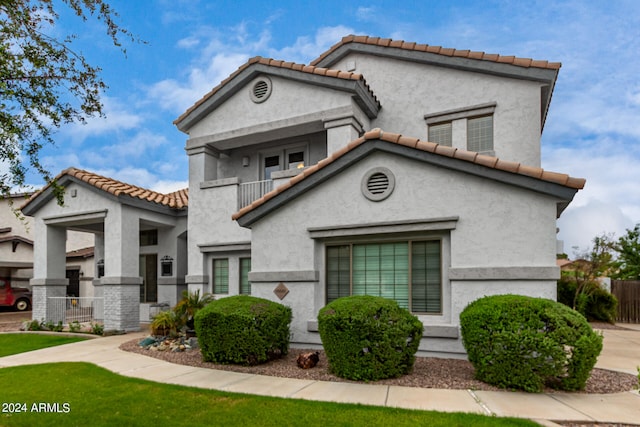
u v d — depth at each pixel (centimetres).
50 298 1586
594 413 547
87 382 732
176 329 1147
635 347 1070
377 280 952
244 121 1357
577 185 764
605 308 1697
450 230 874
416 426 500
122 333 1380
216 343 873
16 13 574
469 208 859
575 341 641
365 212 947
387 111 1314
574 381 645
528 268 800
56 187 678
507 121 1157
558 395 630
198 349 1041
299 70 1251
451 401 599
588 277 1775
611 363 858
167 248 1664
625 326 1609
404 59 1300
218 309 888
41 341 1266
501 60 1155
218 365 862
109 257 1426
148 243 1747
